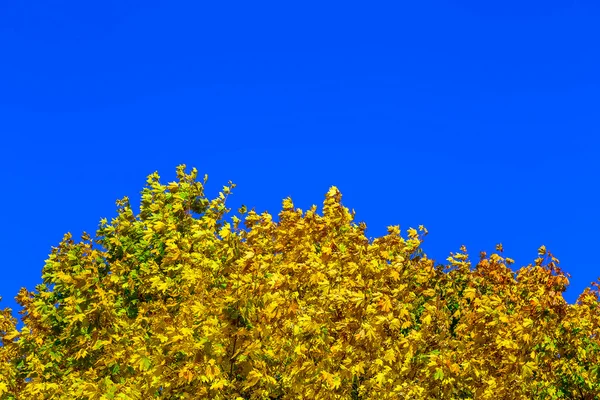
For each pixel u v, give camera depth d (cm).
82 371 1395
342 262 1190
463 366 1187
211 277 1188
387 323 1117
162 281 1376
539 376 1511
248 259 1099
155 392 1116
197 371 1061
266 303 1095
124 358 1248
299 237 1300
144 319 1326
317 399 1073
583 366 1666
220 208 1468
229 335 1075
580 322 1655
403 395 1098
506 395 1222
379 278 1179
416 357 1195
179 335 1083
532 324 1287
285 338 1118
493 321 1270
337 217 1315
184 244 1303
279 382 1141
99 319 1330
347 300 1104
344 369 1070
